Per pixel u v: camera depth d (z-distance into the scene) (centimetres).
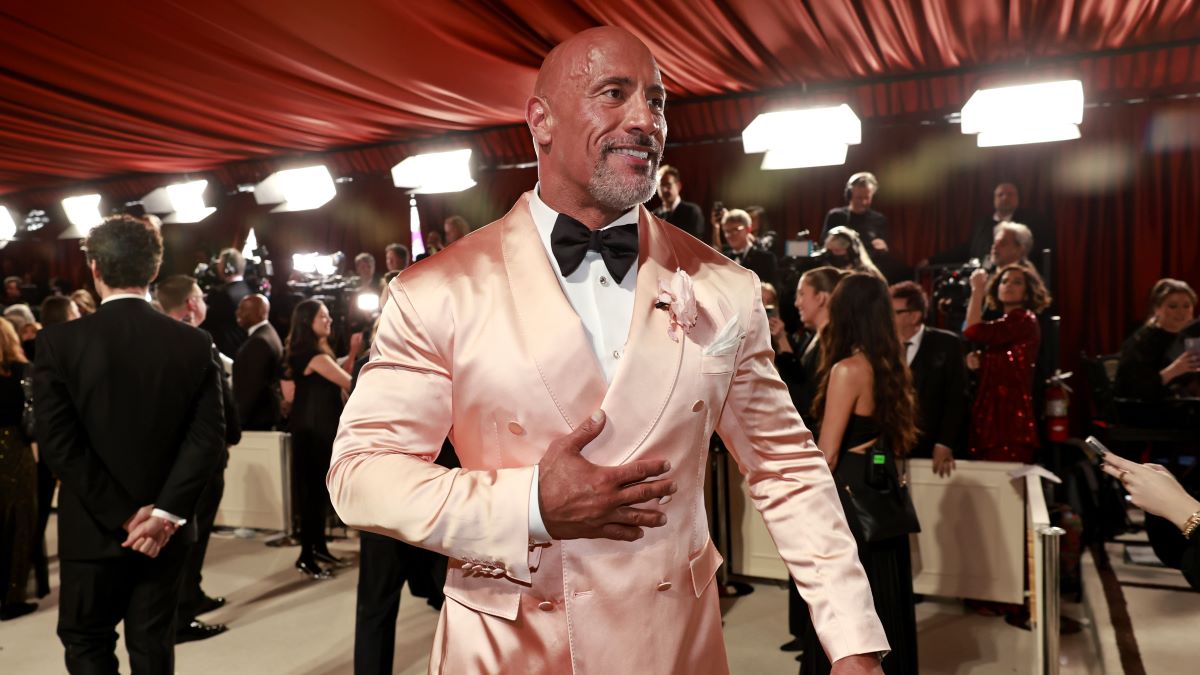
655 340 117
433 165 745
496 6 542
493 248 124
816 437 364
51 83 714
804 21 558
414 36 590
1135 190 709
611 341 121
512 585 116
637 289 120
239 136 860
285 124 816
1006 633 377
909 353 396
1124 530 455
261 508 543
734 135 801
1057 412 429
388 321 119
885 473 279
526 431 114
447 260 123
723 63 634
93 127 837
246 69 667
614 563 114
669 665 115
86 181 1093
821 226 818
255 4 548
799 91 682
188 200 969
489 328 116
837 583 117
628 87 116
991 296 444
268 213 1084
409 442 115
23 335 552
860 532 275
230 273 689
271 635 395
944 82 643
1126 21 553
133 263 252
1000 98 538
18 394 428
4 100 756
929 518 398
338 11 553
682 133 767
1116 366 530
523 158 848
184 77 691
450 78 677
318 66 654
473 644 117
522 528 102
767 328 131
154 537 241
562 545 114
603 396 115
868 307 289
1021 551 383
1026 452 402
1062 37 580
